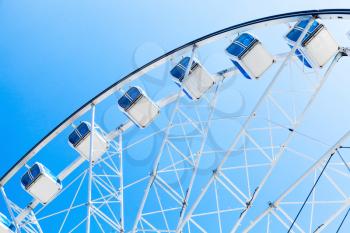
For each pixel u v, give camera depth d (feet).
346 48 48.37
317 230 42.63
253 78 60.90
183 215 52.90
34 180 66.74
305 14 48.80
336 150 41.88
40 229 63.62
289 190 44.21
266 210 45.75
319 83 48.93
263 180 48.78
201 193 51.44
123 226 56.95
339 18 45.24
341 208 41.65
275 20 52.49
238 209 49.65
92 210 56.59
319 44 55.88
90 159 59.62
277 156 49.24
